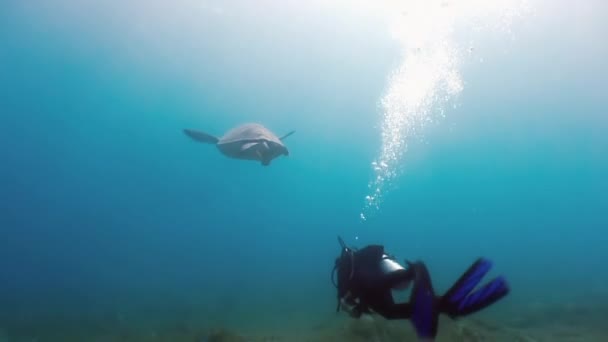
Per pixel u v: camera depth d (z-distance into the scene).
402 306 1.87
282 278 27.05
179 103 51.00
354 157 57.34
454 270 21.28
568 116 39.94
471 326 6.91
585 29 21.53
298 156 58.44
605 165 58.97
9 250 63.56
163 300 15.66
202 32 31.58
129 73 42.38
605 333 7.12
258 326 9.23
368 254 2.13
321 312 11.27
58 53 36.97
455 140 47.00
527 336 6.78
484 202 103.31
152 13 28.89
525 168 61.44
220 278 28.16
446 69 16.23
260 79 41.00
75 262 46.47
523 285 17.86
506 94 34.25
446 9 16.39
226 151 8.44
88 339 8.24
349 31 27.73
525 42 22.91
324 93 41.47
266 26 29.86
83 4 27.31
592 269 26.33
